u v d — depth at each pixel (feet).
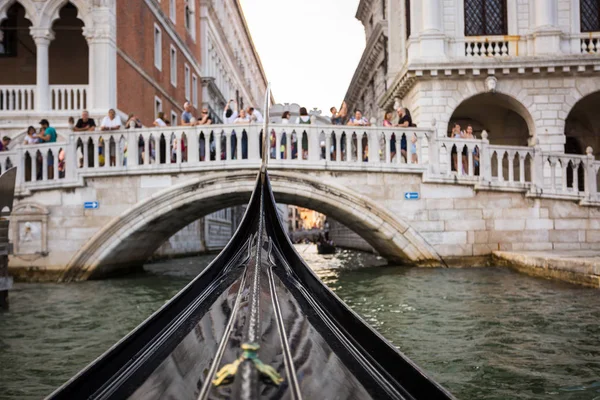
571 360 15.49
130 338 8.15
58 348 18.40
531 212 37.63
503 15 54.70
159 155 36.52
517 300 24.16
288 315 9.14
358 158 36.70
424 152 44.45
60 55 54.90
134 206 36.24
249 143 36.37
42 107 47.83
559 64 51.75
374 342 7.75
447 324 20.27
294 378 5.97
